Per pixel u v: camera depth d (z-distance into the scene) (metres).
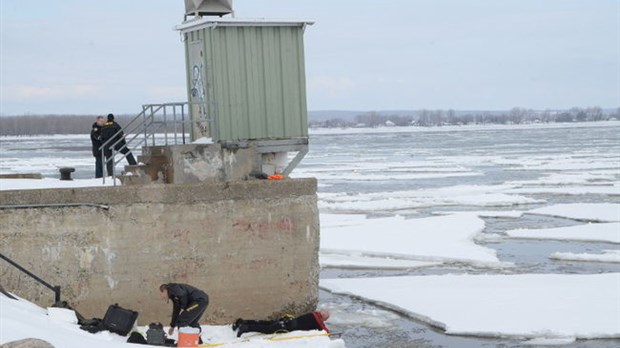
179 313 14.55
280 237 16.28
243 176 16.62
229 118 16.83
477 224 32.69
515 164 72.69
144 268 15.38
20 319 11.99
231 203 15.90
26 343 9.93
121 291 15.27
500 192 47.03
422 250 27.02
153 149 16.53
